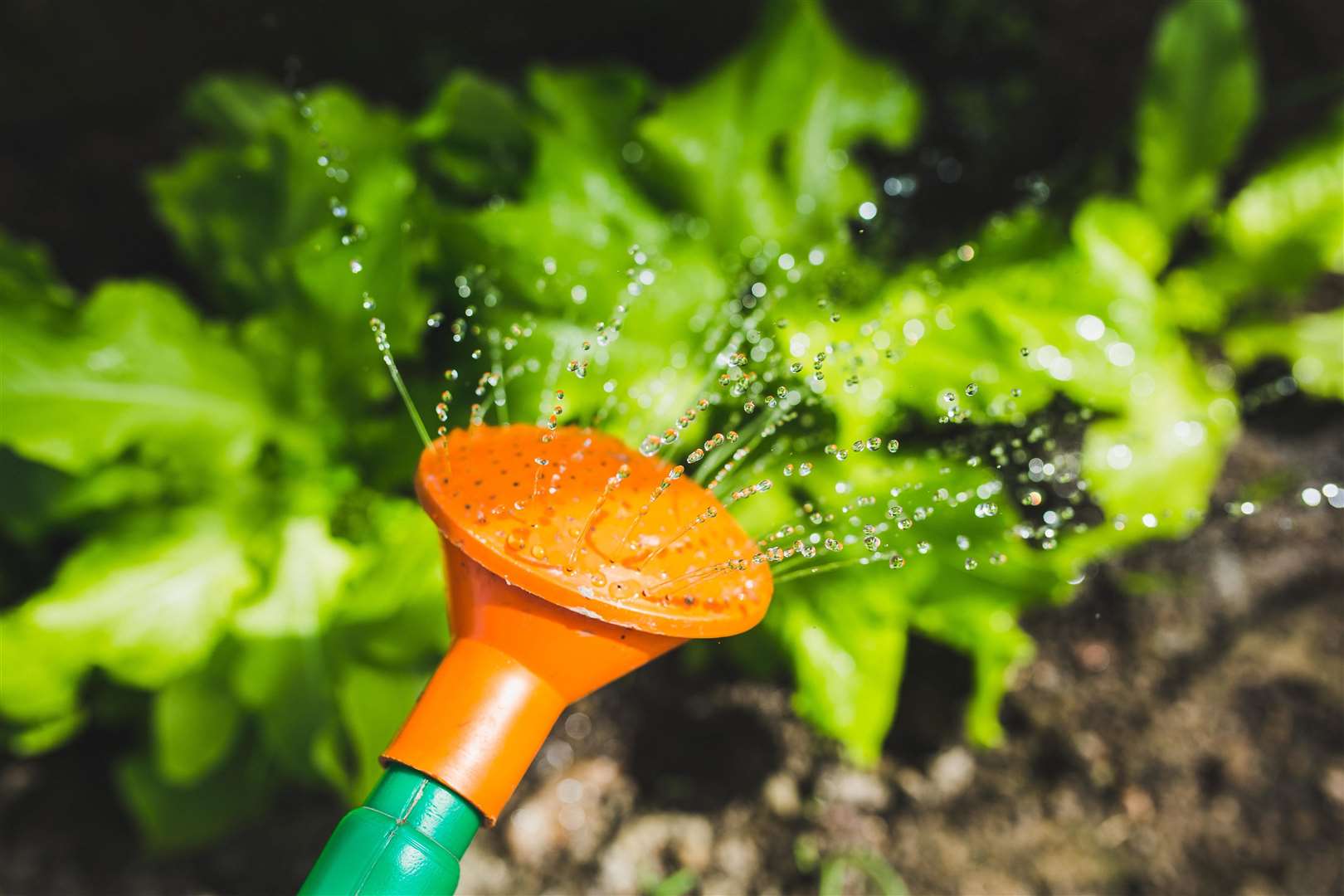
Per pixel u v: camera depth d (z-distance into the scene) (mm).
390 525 892
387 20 1244
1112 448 972
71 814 1074
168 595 854
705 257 859
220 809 1015
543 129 927
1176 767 1138
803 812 1098
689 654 1142
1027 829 1102
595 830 1083
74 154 1279
